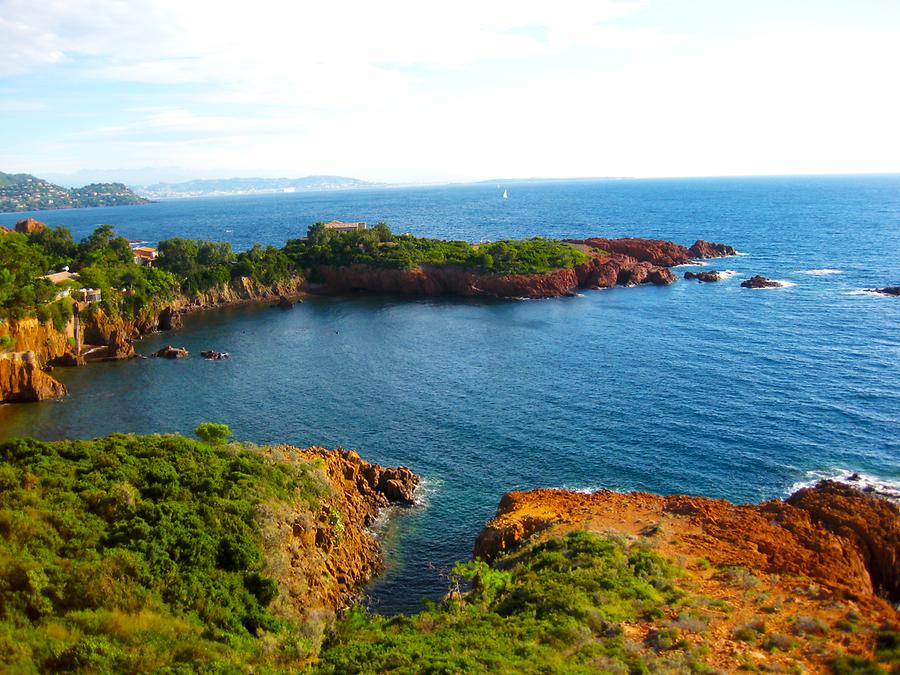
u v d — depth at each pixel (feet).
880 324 330.13
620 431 207.82
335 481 161.89
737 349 296.51
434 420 221.66
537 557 121.08
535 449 197.06
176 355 315.17
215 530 112.27
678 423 212.02
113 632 83.10
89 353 322.34
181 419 229.66
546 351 307.99
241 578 105.09
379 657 81.56
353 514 155.22
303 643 91.91
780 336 316.19
